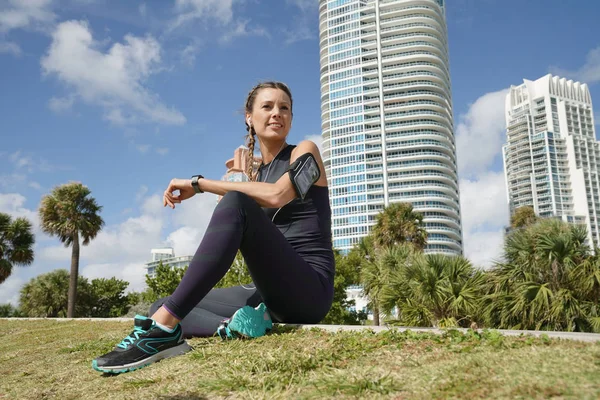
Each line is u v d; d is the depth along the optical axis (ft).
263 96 8.87
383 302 40.88
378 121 349.41
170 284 69.05
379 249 87.45
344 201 347.97
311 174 7.82
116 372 6.68
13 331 26.63
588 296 29.81
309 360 5.84
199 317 8.57
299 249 8.34
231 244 6.92
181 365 6.57
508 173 459.32
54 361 9.95
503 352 5.13
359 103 355.97
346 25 372.17
